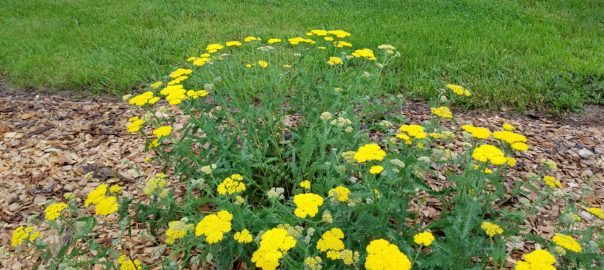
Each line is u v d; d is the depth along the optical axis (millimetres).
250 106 3363
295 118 4598
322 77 4203
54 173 3980
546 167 2734
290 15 8055
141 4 8656
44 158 4195
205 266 2787
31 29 7457
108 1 8891
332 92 3398
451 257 2129
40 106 5340
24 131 4707
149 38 6895
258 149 3125
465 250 2197
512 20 7785
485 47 6480
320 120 3342
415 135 2449
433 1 8805
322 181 2879
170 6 8562
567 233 2391
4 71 6375
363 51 3688
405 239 2424
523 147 2324
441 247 2186
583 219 3334
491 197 2389
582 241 2326
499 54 6285
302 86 3529
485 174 2316
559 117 5113
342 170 2566
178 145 2971
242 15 8133
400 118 3449
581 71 5684
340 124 2730
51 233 3236
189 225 2318
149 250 2996
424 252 2566
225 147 3010
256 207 3182
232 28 7367
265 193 3115
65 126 4805
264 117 3535
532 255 1860
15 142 4480
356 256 2055
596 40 6828
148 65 6141
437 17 7957
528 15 7957
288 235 2062
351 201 2352
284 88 3893
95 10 8359
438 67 5871
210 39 6906
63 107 5305
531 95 5336
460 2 8695
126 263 2387
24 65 6258
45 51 6629
